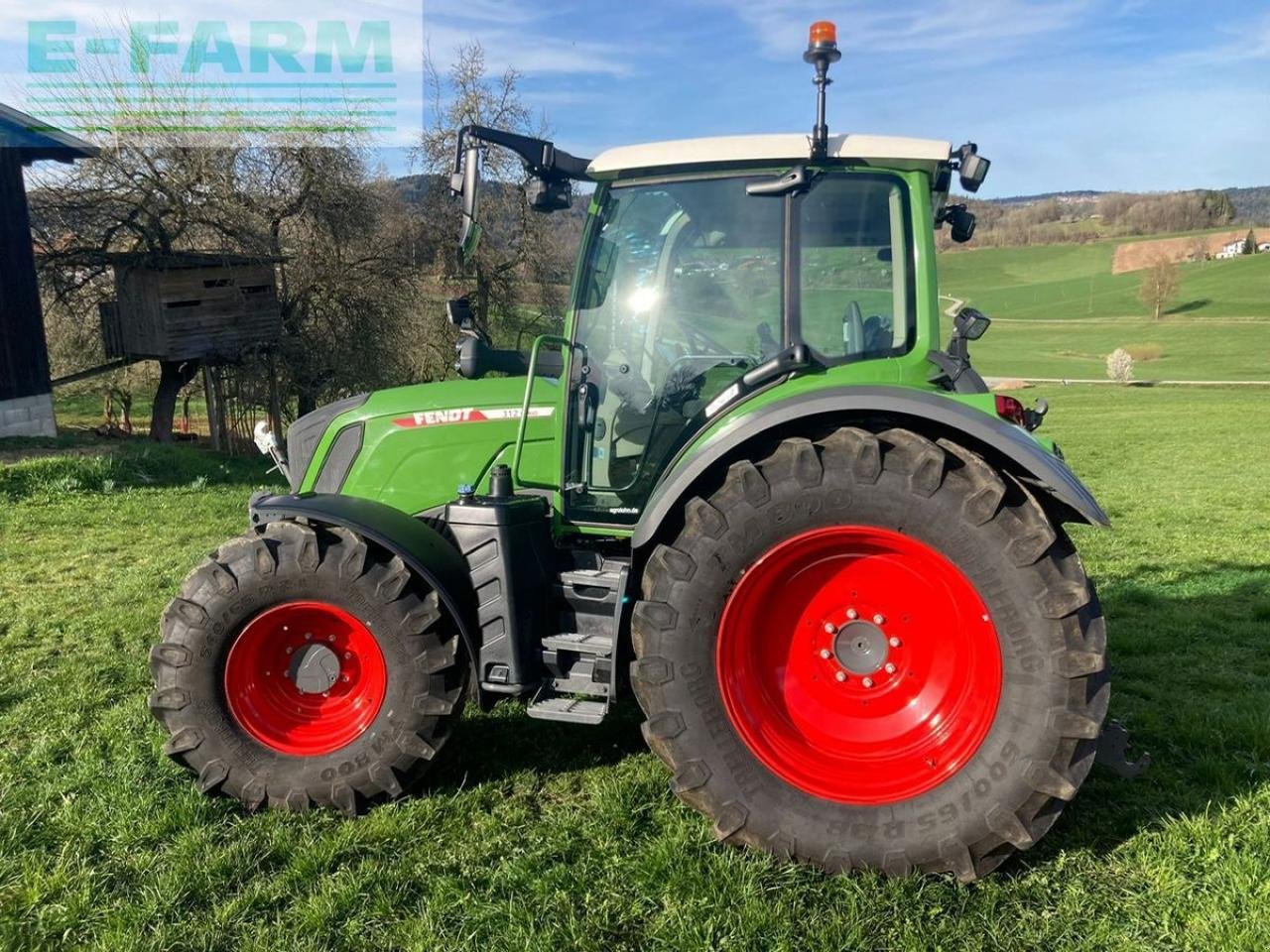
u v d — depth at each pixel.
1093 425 23.44
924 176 3.27
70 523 9.08
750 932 2.55
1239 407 27.81
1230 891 2.68
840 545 2.90
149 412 27.48
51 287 17.50
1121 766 3.01
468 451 3.75
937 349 3.28
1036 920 2.61
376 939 2.57
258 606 3.23
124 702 4.27
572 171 3.51
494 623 3.28
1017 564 2.71
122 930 2.58
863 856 2.78
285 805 3.21
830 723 3.01
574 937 2.55
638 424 3.51
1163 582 6.72
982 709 2.79
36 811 3.22
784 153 3.22
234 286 17.39
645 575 2.99
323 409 4.05
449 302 3.62
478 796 3.34
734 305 3.40
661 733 2.91
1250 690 4.39
